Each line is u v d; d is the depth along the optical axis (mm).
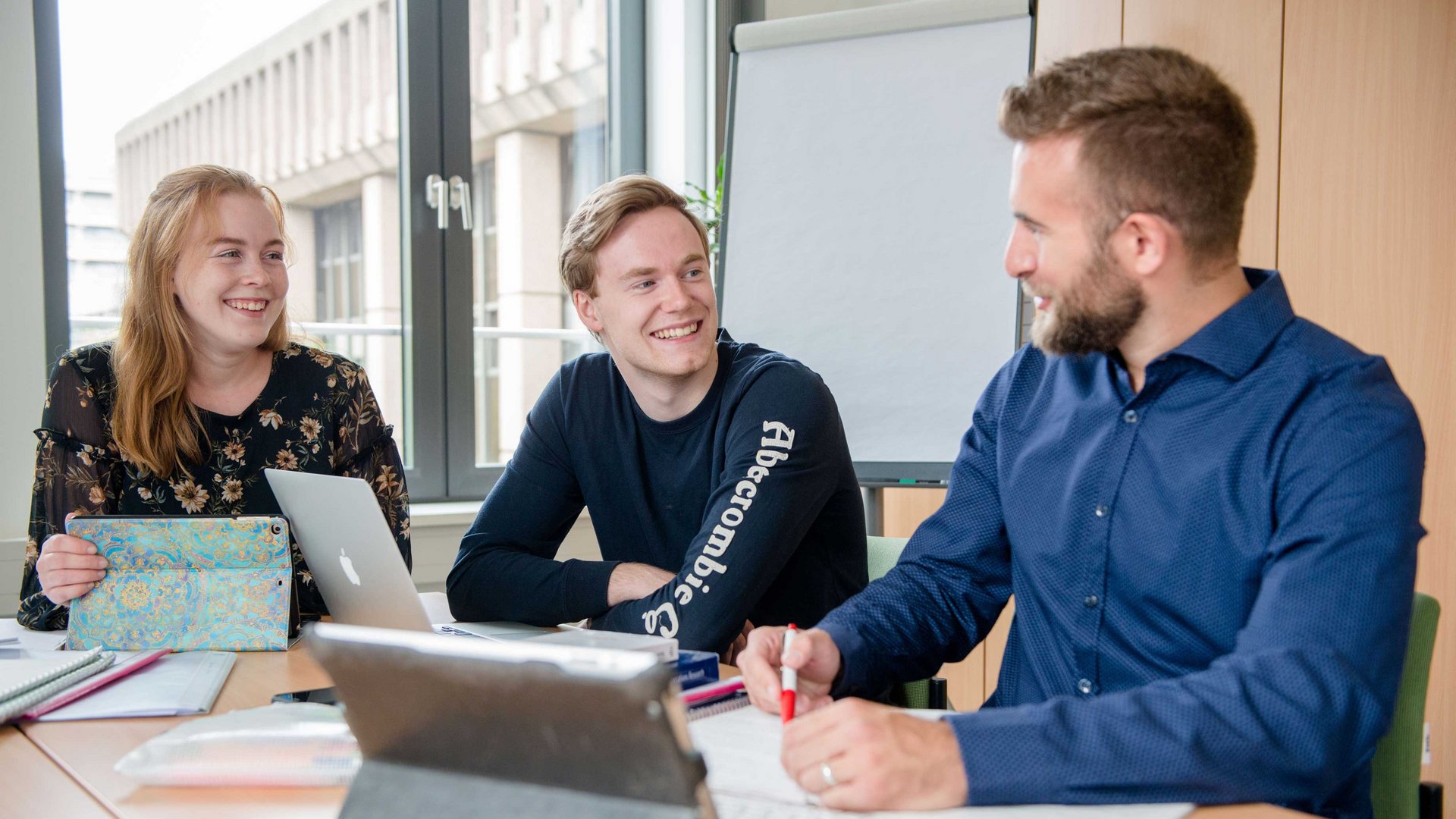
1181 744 791
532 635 1441
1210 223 992
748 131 2600
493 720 610
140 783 850
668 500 1629
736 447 1513
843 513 1603
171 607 1324
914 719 805
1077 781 779
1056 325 1042
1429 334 2246
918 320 2398
